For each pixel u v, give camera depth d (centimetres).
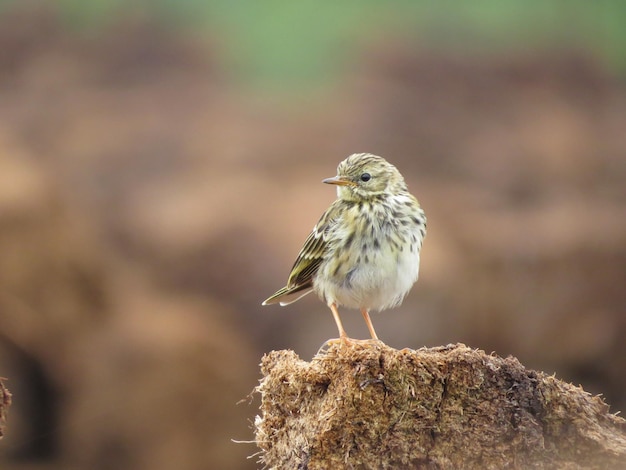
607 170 2956
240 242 2277
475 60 3550
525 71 3522
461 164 2942
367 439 584
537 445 586
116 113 3073
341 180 777
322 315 1992
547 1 4009
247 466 1784
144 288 2055
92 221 2202
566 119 3253
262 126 3041
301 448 605
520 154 3011
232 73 3403
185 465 1770
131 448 1781
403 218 767
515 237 2373
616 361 2017
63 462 1773
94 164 2727
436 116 3183
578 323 2075
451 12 3834
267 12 3703
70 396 1816
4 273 1845
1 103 3144
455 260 2217
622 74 3609
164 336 1877
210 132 2972
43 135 2898
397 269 764
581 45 3722
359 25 3697
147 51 3491
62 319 1858
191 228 2312
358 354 587
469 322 2059
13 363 1808
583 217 2483
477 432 586
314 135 2986
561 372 2025
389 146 3002
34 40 3544
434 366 586
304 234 2309
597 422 597
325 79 3381
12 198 1923
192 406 1814
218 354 1888
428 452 584
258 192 2555
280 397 625
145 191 2584
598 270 2183
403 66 3462
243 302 2108
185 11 3741
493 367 591
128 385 1820
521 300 2120
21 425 1781
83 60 3438
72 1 3719
